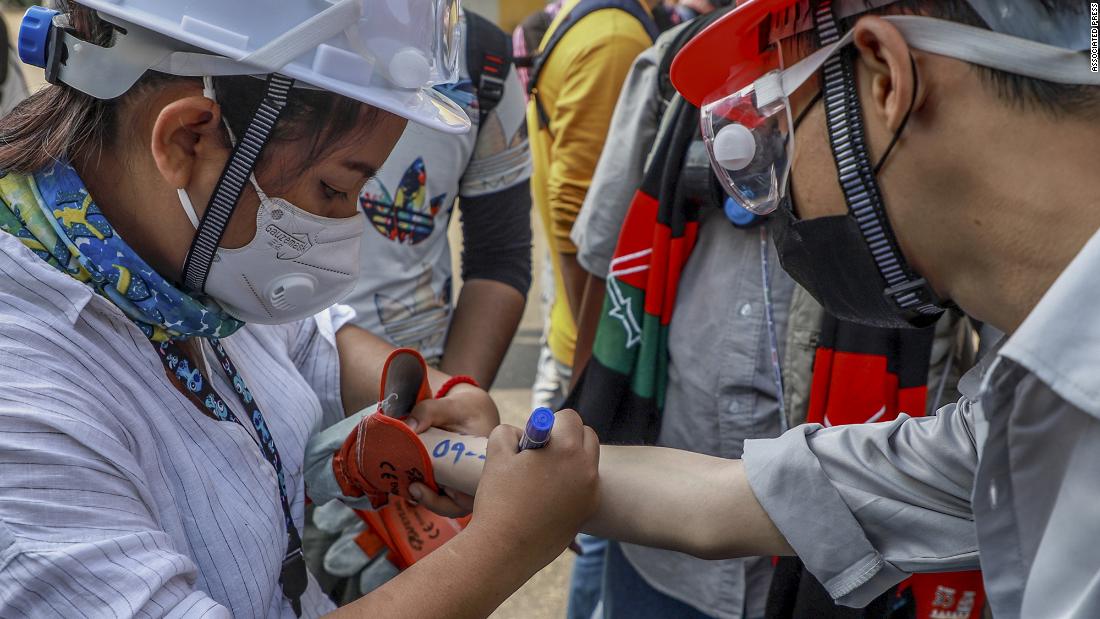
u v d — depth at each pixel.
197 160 1.01
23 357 0.91
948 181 0.87
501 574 1.06
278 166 1.02
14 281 0.95
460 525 1.43
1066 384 0.76
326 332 1.47
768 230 1.65
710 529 1.27
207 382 1.12
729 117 1.04
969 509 1.18
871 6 0.89
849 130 0.92
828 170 0.96
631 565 1.87
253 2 0.95
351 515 1.56
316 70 0.98
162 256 1.05
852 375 1.62
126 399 1.00
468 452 1.29
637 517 1.29
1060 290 0.77
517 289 2.12
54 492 0.87
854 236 0.96
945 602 1.62
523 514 1.07
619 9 2.42
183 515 1.04
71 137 0.99
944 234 0.90
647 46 2.41
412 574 1.04
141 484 0.96
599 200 1.98
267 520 1.12
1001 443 0.87
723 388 1.72
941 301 0.98
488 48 1.93
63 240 0.98
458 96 1.79
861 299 1.03
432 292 1.99
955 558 1.18
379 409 1.26
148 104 0.99
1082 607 0.79
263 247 1.06
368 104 1.03
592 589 2.39
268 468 1.15
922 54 0.85
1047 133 0.81
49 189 0.99
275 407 1.28
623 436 1.84
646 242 1.76
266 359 1.32
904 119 0.87
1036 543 0.87
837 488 1.22
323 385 1.45
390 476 1.28
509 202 2.07
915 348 1.61
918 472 1.19
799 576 1.62
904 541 1.21
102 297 1.00
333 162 1.04
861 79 0.92
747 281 1.69
